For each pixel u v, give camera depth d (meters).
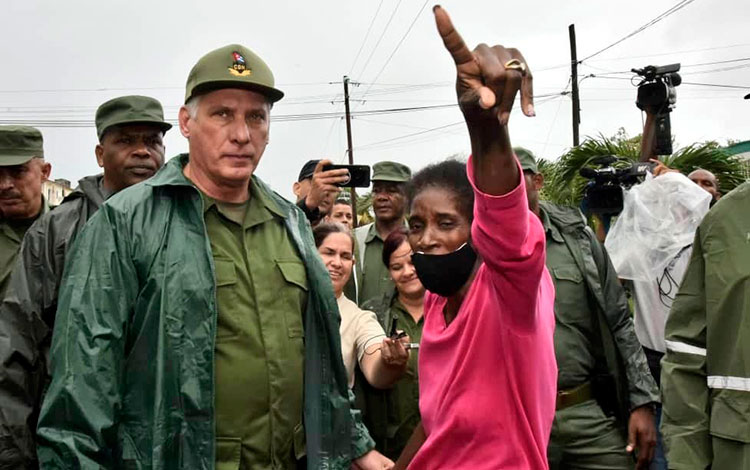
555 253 3.57
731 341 2.50
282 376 2.33
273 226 2.50
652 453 3.51
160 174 2.31
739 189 2.57
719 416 2.52
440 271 1.76
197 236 2.25
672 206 4.09
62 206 3.19
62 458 2.00
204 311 2.18
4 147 3.82
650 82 5.54
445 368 1.84
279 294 2.39
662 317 4.08
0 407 2.73
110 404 2.07
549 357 1.76
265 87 2.36
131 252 2.18
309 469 2.38
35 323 2.87
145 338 2.15
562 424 3.41
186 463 2.09
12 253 3.84
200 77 2.32
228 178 2.32
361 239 5.19
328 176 4.20
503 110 1.35
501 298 1.59
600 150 9.78
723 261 2.54
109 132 3.57
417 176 1.85
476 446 1.73
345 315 3.75
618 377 3.51
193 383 2.12
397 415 3.64
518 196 1.46
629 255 4.15
